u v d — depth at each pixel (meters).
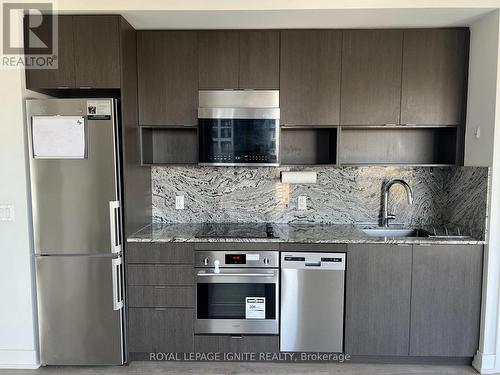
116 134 2.27
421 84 2.52
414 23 2.42
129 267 2.39
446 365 2.44
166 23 2.42
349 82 2.54
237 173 2.96
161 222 2.97
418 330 2.37
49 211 2.29
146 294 2.40
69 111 2.24
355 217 2.96
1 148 2.29
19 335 2.38
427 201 2.91
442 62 2.50
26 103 2.23
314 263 2.35
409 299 2.35
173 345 2.43
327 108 2.55
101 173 2.27
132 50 2.48
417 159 2.89
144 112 2.58
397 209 2.94
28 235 2.33
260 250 2.37
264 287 2.38
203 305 2.40
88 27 2.26
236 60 2.54
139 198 2.64
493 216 2.28
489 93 2.26
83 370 2.39
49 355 2.38
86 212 2.29
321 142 2.91
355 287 2.35
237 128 2.50
